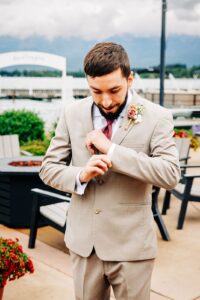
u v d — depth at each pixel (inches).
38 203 160.7
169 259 152.4
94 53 60.9
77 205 69.4
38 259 151.9
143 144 65.3
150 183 63.5
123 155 62.1
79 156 68.4
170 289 129.1
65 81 395.9
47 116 423.5
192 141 345.1
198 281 135.0
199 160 370.3
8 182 185.5
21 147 370.0
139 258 66.4
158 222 171.8
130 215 66.1
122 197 65.8
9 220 188.4
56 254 157.2
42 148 372.5
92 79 60.7
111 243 66.6
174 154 64.7
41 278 135.6
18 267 102.6
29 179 185.2
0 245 102.8
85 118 68.7
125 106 66.7
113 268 67.7
